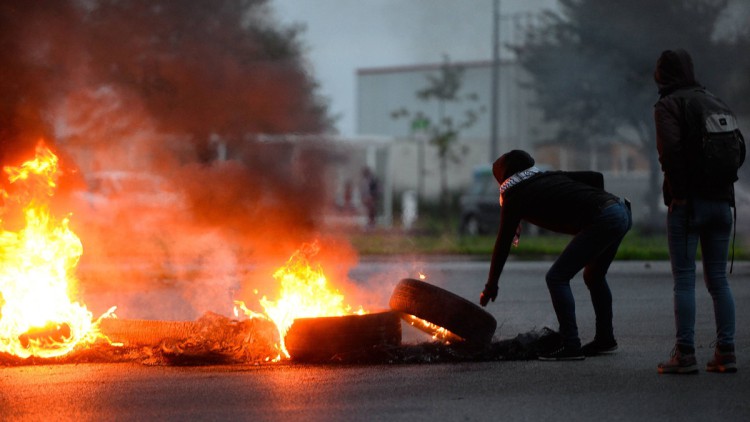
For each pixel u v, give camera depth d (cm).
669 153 1142
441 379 1148
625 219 1270
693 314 1164
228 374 1195
